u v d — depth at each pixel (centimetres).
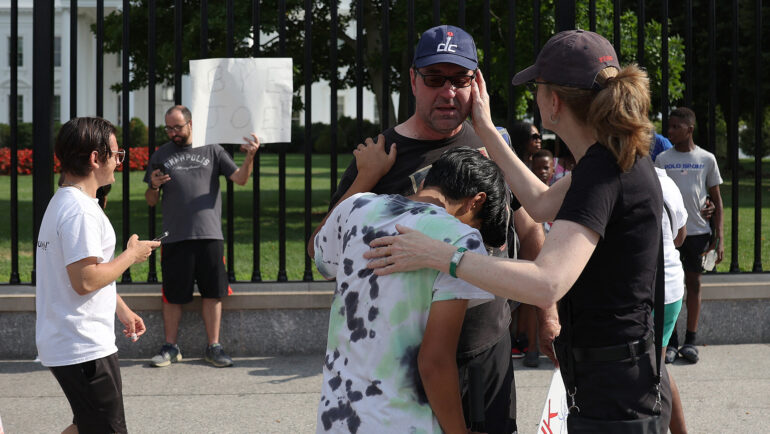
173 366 507
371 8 1285
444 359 200
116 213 1334
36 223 519
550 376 493
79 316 284
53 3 510
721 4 2053
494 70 1144
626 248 211
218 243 506
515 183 259
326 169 2381
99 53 507
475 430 238
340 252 218
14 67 516
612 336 217
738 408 427
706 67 2150
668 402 240
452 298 200
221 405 436
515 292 193
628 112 202
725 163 2391
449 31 265
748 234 1077
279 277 548
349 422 204
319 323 529
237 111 508
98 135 292
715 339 548
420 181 270
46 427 400
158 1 1246
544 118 227
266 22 1109
